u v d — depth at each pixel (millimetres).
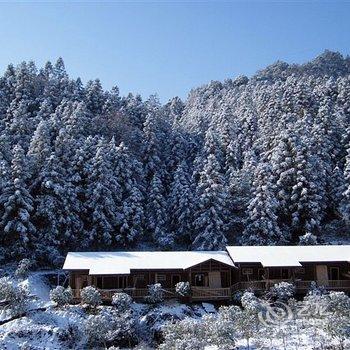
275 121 85000
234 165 75875
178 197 64312
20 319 37188
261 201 58031
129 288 42844
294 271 45000
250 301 35938
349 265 46156
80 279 43844
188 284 42438
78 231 57875
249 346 32344
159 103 125438
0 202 53406
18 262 52688
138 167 70438
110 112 88500
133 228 60594
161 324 37531
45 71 118125
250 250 47344
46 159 58875
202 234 58312
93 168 61438
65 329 36281
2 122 76562
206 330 31766
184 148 83375
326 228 66125
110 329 35969
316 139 72000
